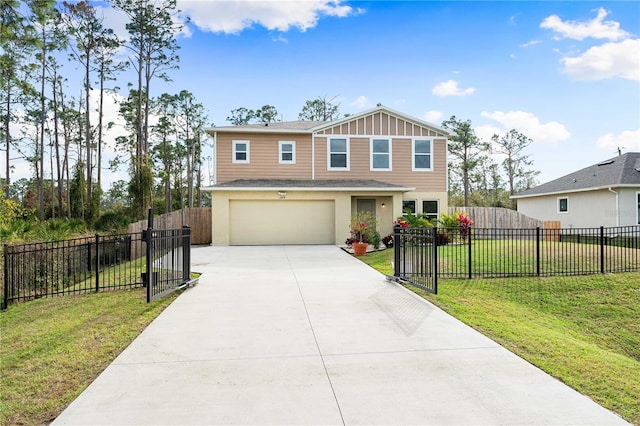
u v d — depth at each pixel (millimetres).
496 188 35906
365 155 16281
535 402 2760
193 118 32938
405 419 2516
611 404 2752
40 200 24016
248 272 8336
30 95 23203
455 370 3316
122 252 11867
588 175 19828
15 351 3906
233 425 2445
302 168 16078
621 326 5777
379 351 3770
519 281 7465
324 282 7246
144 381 3102
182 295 6207
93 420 2520
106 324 4711
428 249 6707
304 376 3191
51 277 7898
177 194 33594
